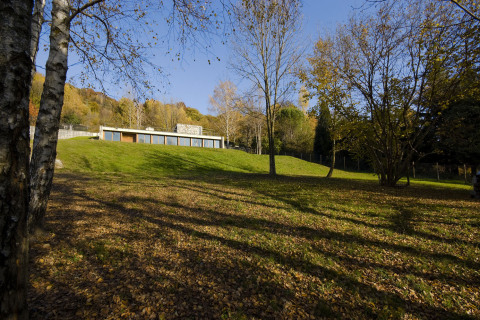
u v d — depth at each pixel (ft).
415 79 35.55
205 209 25.41
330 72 40.60
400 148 44.96
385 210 25.64
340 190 38.63
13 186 6.32
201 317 9.43
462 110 63.41
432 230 19.51
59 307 9.50
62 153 71.36
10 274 6.20
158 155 89.81
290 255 14.94
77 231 17.21
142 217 21.70
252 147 177.78
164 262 13.65
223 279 12.14
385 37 36.01
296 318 9.53
